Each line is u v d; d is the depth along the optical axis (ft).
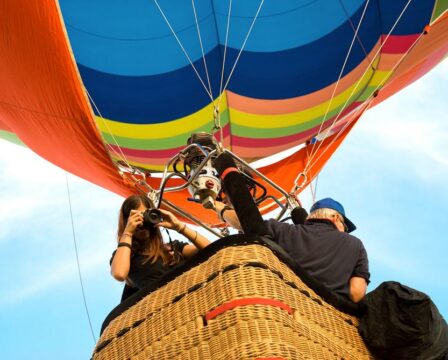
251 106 33.01
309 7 32.45
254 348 12.11
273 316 12.56
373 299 14.23
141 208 15.79
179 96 32.50
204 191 16.70
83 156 23.76
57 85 21.65
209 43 32.81
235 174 14.34
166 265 15.16
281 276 13.20
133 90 32.14
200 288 13.15
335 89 31.17
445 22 31.17
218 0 32.27
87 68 31.73
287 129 33.37
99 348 13.93
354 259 14.64
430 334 13.69
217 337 12.53
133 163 32.14
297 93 32.99
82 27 31.35
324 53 32.94
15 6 20.56
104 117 31.99
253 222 13.84
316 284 13.87
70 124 22.65
